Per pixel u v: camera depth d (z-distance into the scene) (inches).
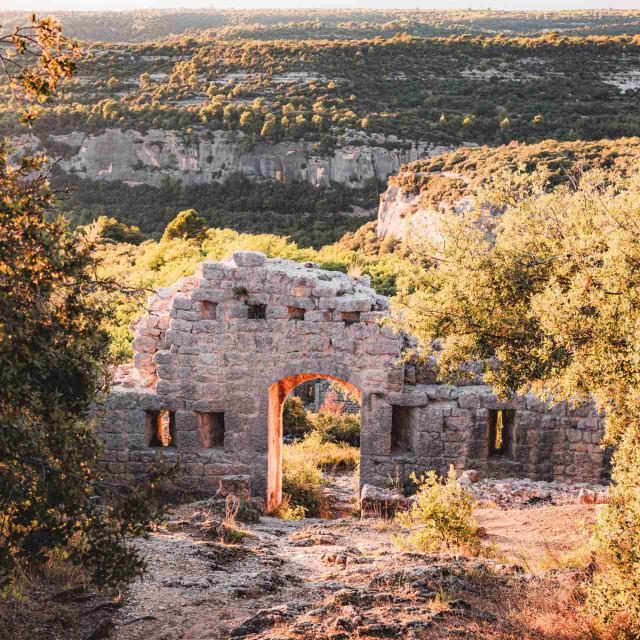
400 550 618.5
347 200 4271.7
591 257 499.5
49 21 370.6
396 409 1002.7
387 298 980.6
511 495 844.0
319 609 423.2
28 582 430.0
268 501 956.0
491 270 565.6
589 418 929.5
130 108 4623.5
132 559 366.0
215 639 395.9
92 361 395.5
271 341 935.7
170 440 991.0
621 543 412.8
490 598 451.2
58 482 343.3
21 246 324.5
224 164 4421.8
